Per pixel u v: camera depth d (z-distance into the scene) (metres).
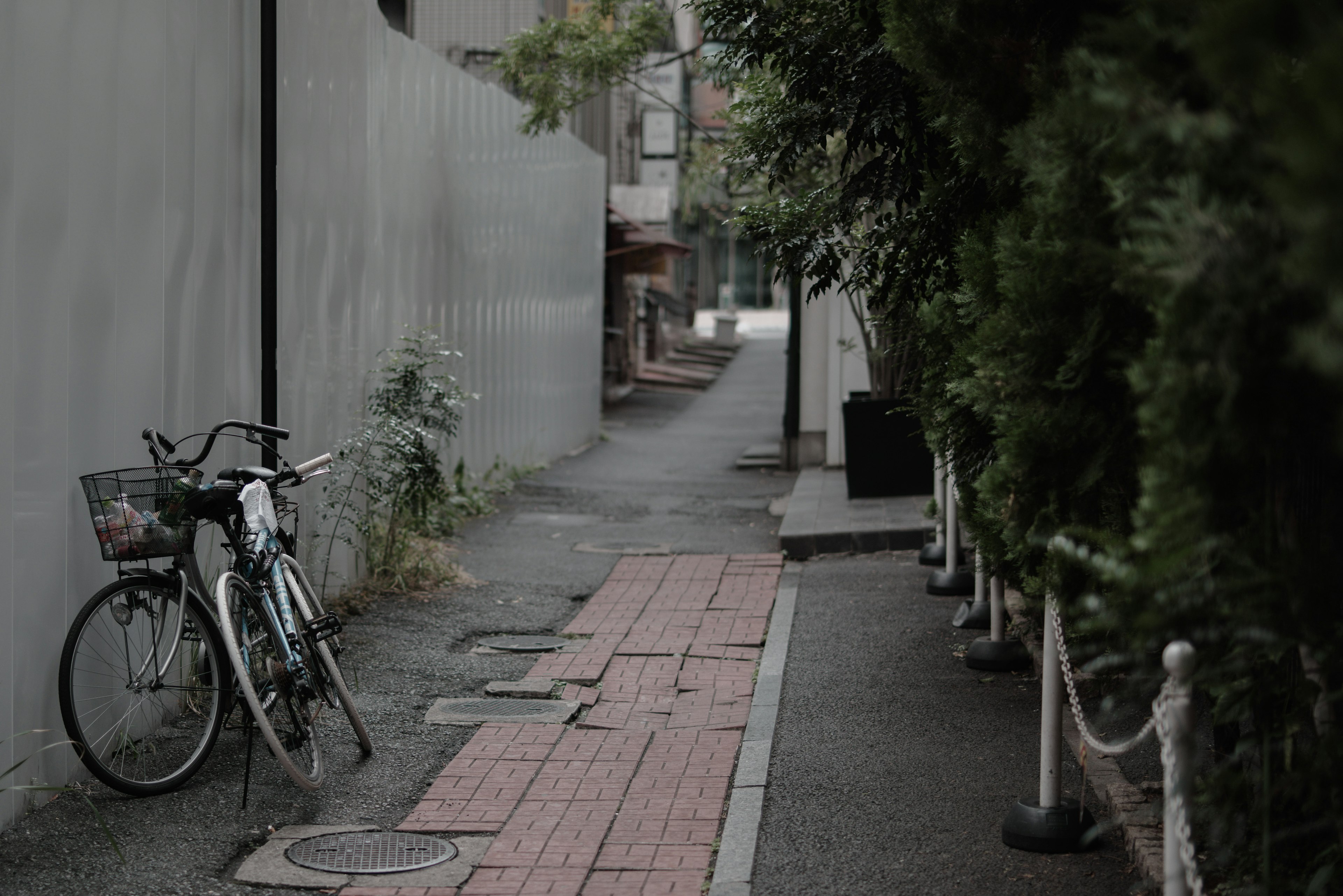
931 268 5.53
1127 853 4.14
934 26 3.76
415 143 10.86
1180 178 2.49
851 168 10.53
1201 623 2.90
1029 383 3.38
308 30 7.65
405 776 5.20
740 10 5.94
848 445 12.68
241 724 5.63
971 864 4.12
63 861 4.17
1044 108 3.44
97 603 4.72
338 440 8.41
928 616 8.10
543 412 16.70
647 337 34.09
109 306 5.07
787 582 9.52
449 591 8.98
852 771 5.12
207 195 6.11
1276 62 2.23
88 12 4.87
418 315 11.07
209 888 4.03
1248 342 2.35
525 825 4.61
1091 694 5.96
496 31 23.34
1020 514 3.60
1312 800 3.01
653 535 11.82
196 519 5.07
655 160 33.66
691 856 4.30
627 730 5.88
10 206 4.35
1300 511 2.82
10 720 4.39
